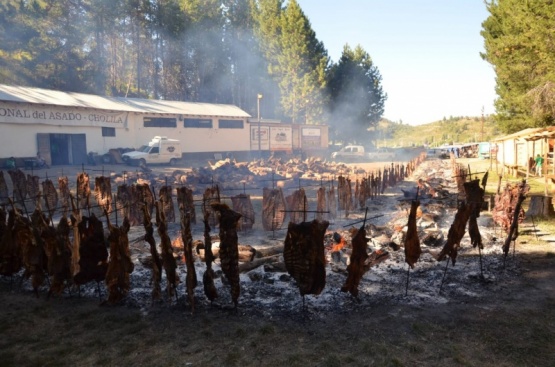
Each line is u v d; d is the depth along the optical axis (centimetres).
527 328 575
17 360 511
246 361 500
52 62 4362
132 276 820
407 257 697
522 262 879
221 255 630
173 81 5656
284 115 5809
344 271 817
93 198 1778
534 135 2161
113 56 5169
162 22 5081
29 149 2825
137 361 505
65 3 4406
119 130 3362
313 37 5541
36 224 720
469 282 766
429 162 4572
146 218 661
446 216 1430
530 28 2459
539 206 1312
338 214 1509
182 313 643
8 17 3994
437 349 523
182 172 2584
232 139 4203
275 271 830
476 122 14650
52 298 716
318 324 597
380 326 588
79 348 538
